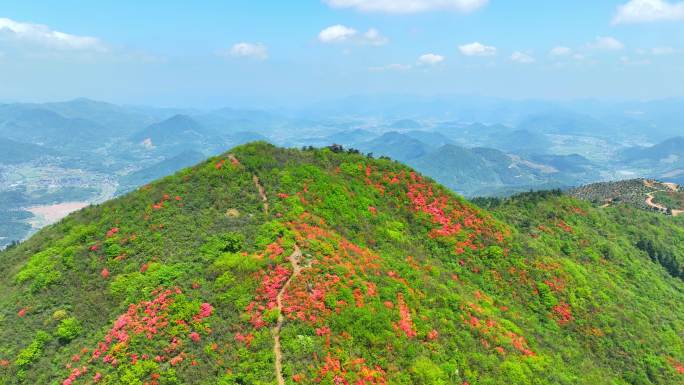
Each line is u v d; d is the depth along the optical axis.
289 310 43.78
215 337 41.66
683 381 60.66
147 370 39.22
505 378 47.88
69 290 52.62
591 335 64.00
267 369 38.12
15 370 43.31
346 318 44.62
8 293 54.97
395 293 52.53
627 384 58.16
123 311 47.41
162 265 52.56
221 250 53.66
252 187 69.50
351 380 38.75
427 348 47.03
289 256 51.69
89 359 42.25
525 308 66.75
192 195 66.44
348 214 70.44
